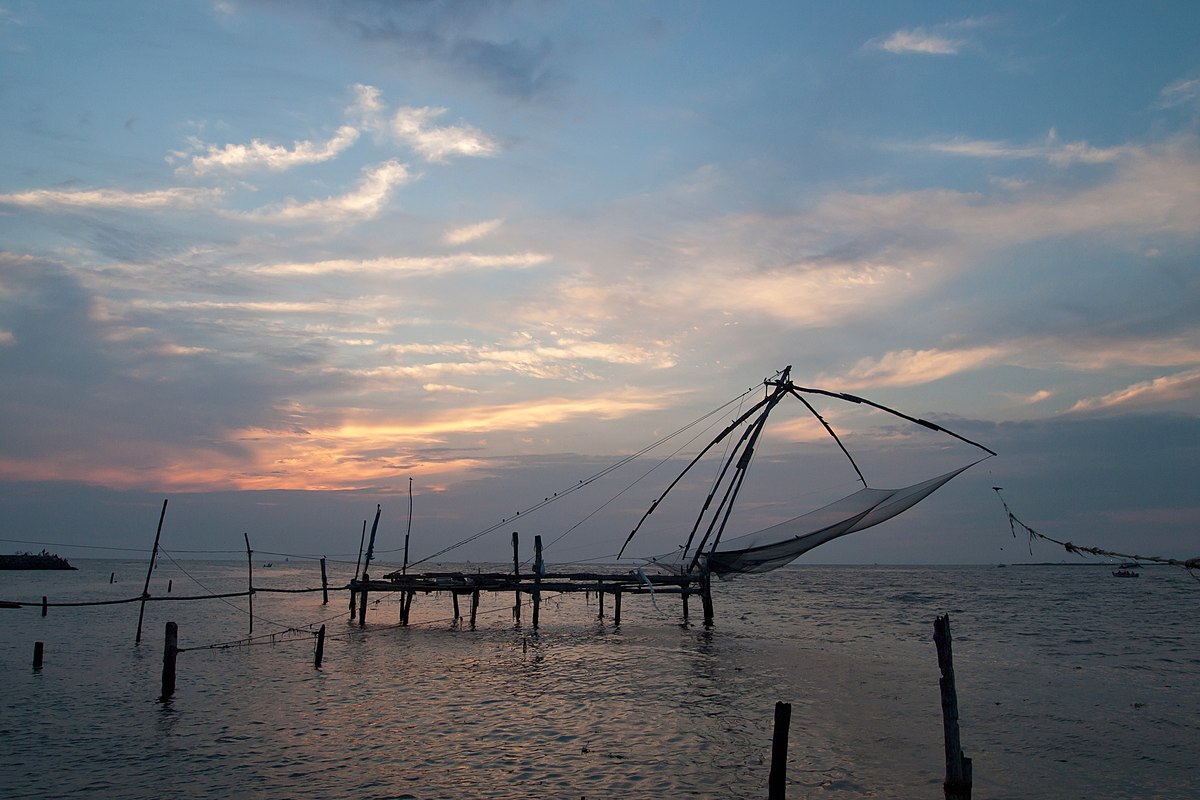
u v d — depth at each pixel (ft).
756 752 50.39
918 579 427.33
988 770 47.73
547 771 46.37
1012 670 81.71
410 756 49.44
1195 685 73.56
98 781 44.93
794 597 230.07
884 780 44.86
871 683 73.87
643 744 52.21
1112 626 131.44
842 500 77.20
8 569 381.40
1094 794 43.86
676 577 121.80
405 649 99.04
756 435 83.56
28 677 77.71
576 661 88.07
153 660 88.99
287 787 43.73
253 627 127.34
